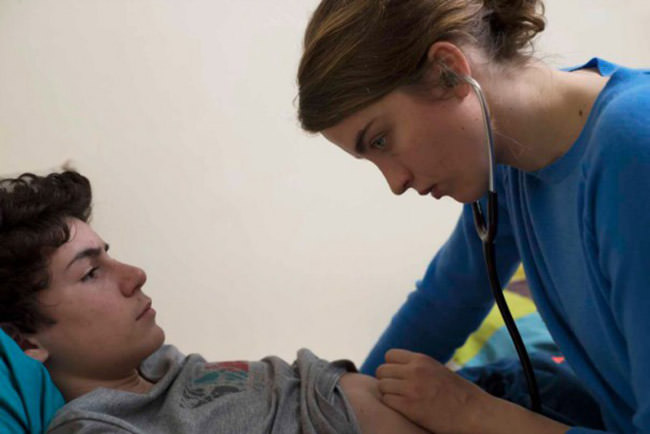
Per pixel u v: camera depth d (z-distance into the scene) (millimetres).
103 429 938
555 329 1015
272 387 1077
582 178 833
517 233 1054
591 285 854
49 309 1056
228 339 1708
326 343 1741
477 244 1212
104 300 1080
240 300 1727
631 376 799
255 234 1758
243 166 1774
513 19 861
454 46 804
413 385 1053
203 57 1778
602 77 898
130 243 1698
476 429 997
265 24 1803
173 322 1688
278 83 1800
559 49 2016
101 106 1722
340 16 823
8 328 1056
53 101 1697
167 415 1025
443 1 817
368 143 854
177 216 1729
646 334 746
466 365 1482
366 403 1062
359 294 1775
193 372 1118
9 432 955
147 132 1738
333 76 817
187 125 1759
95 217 1683
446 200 1843
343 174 1811
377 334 1760
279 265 1756
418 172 864
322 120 846
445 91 815
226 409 1032
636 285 749
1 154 1657
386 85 802
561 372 1257
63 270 1069
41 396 1022
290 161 1793
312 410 1015
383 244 1807
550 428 950
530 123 878
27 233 1047
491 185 859
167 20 1768
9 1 1699
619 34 2039
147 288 1687
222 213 1751
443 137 833
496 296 983
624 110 772
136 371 1170
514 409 1000
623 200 750
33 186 1121
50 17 1716
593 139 800
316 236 1783
